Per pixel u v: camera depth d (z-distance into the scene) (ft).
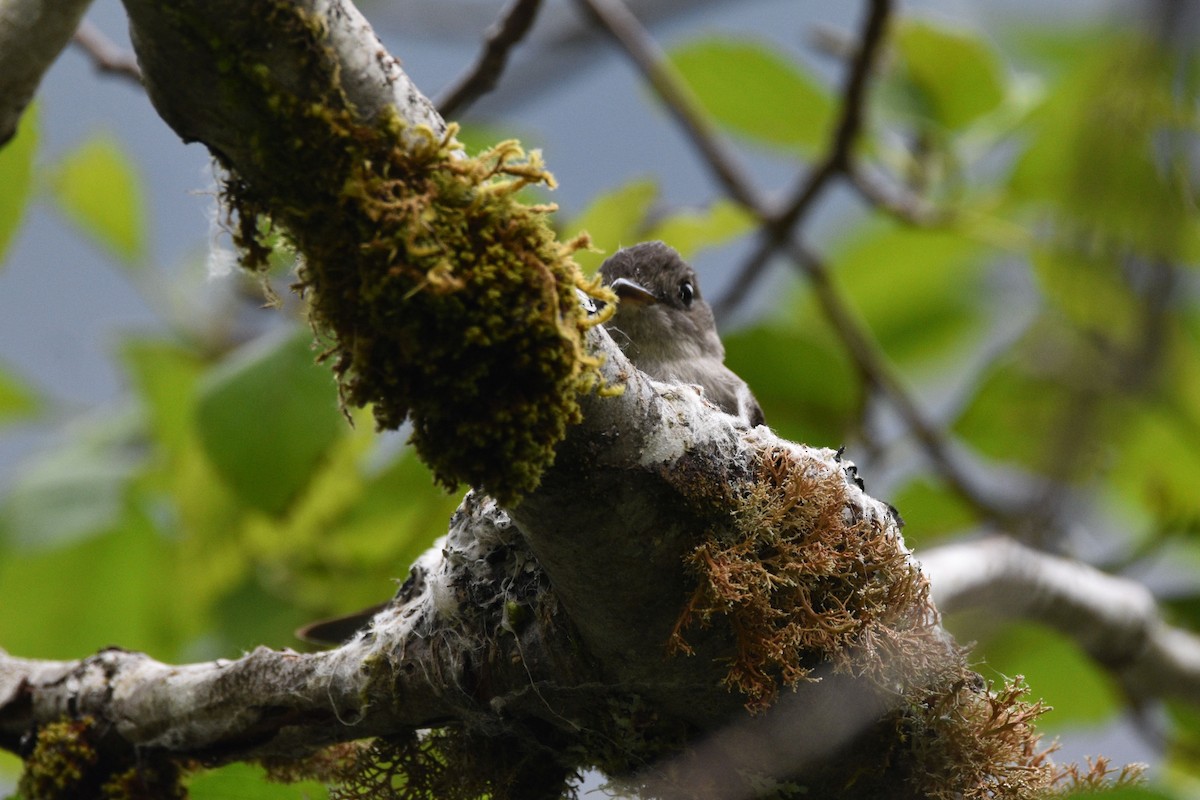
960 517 36.68
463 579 19.95
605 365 16.26
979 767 19.34
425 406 14.97
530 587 19.39
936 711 19.36
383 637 20.51
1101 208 9.62
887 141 37.40
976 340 42.78
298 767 22.41
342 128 14.34
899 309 42.63
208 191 15.83
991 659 33.83
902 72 36.88
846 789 19.79
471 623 19.75
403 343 14.70
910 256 41.47
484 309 14.58
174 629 36.04
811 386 36.60
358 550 34.14
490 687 19.69
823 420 36.81
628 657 18.63
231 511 33.73
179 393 33.50
